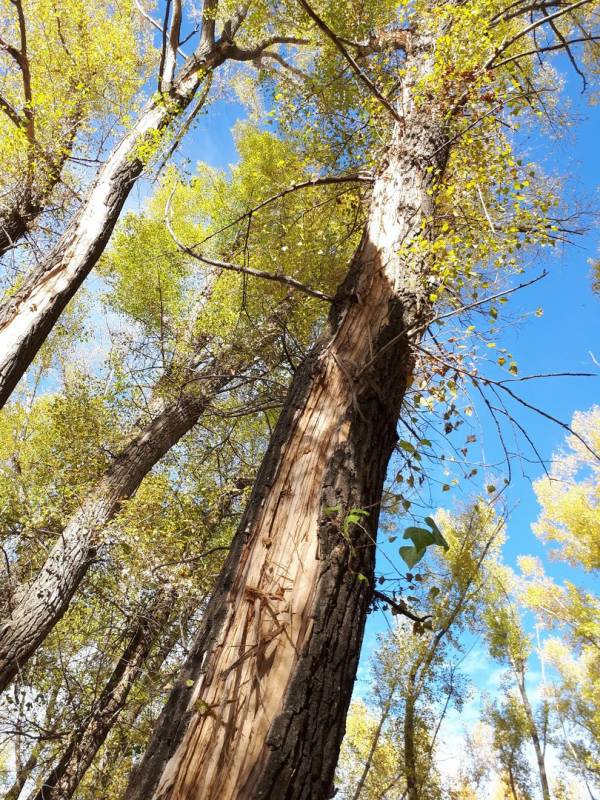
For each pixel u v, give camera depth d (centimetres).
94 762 713
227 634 138
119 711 619
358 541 157
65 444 689
